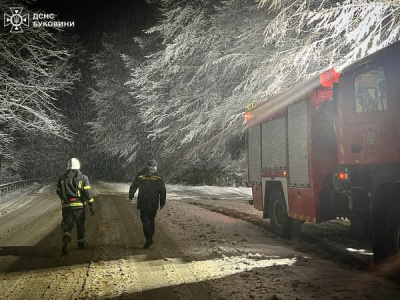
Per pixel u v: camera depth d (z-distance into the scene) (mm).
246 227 11609
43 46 27109
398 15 15273
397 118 5785
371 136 6266
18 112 28250
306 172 8531
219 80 29016
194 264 7215
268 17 23297
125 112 47281
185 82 32406
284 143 9781
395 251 5812
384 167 6035
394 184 5910
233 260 7375
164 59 29469
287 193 9594
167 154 38812
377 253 6199
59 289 5906
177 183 35938
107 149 49062
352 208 6730
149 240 8734
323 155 8273
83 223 8758
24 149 40031
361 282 5758
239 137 31469
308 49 17328
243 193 25094
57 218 14195
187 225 11992
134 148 46281
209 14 29281
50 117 29500
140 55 42281
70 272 6852
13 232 11398
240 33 25938
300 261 7199
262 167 11422
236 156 33625
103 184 42344
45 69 26844
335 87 7645
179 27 29547
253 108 12367
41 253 8406
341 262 7348
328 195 8195
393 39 14617
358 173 6590
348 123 6730
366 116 6367
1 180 35906
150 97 33969
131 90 45281
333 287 5539
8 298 5551
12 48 26672
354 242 9047
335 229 10969
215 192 26203
